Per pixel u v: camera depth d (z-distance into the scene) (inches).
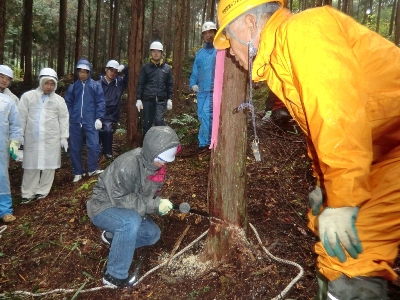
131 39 229.5
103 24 880.3
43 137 181.8
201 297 95.5
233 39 57.4
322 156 44.8
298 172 159.5
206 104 199.0
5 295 104.6
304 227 121.0
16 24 582.6
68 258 119.3
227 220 102.0
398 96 49.7
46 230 138.6
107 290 104.0
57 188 199.8
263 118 210.1
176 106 384.8
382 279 55.4
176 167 178.1
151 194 104.7
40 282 112.3
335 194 45.2
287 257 106.1
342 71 43.6
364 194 44.5
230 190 100.1
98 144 209.0
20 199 190.1
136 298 100.1
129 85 233.9
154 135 96.3
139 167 100.9
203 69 197.5
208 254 105.2
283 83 53.5
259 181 150.4
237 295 93.8
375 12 919.7
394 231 54.6
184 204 101.7
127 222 99.7
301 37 46.1
